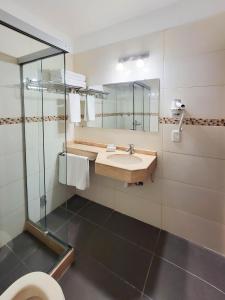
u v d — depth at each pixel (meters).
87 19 1.84
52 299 0.90
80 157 2.10
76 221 2.09
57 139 2.21
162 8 1.64
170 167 1.80
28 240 1.76
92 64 2.15
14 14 1.61
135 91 1.90
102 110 2.17
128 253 1.64
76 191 2.61
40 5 1.62
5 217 1.70
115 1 1.57
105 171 1.66
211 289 1.31
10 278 1.36
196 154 1.64
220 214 1.60
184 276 1.41
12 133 1.69
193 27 1.51
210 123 1.54
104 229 1.96
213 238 1.66
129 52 1.88
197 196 1.69
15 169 1.76
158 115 1.79
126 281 1.37
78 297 1.25
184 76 1.60
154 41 1.72
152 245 1.74
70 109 2.09
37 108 1.90
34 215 1.97
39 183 2.02
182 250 1.68
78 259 1.56
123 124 2.04
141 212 2.08
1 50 1.50
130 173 1.50
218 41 1.43
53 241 1.65
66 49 1.60
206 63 1.50
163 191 1.88
